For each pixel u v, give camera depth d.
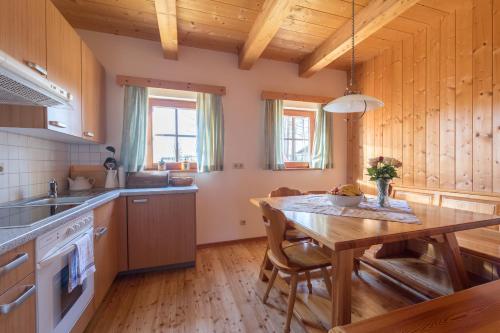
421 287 1.75
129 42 2.71
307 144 3.68
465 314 0.88
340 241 1.04
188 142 3.09
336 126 3.74
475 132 2.24
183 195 2.37
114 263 2.06
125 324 1.61
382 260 2.17
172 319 1.66
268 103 3.21
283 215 1.47
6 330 0.83
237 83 3.14
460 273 1.52
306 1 2.14
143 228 2.25
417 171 2.78
